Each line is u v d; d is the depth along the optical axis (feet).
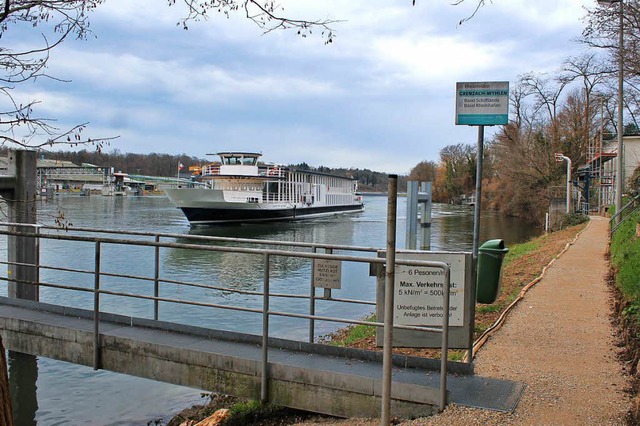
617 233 59.52
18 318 23.35
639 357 19.21
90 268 71.31
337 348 19.10
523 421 14.66
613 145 147.13
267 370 18.08
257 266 74.13
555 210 125.90
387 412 13.28
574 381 17.89
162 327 21.93
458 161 365.40
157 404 26.30
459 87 19.02
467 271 17.51
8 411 13.24
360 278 65.10
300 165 356.79
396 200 12.92
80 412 25.35
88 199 314.14
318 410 17.39
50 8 18.02
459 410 15.33
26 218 31.91
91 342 21.26
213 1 18.13
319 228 177.37
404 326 16.46
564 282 38.32
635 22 33.58
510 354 21.17
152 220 178.81
